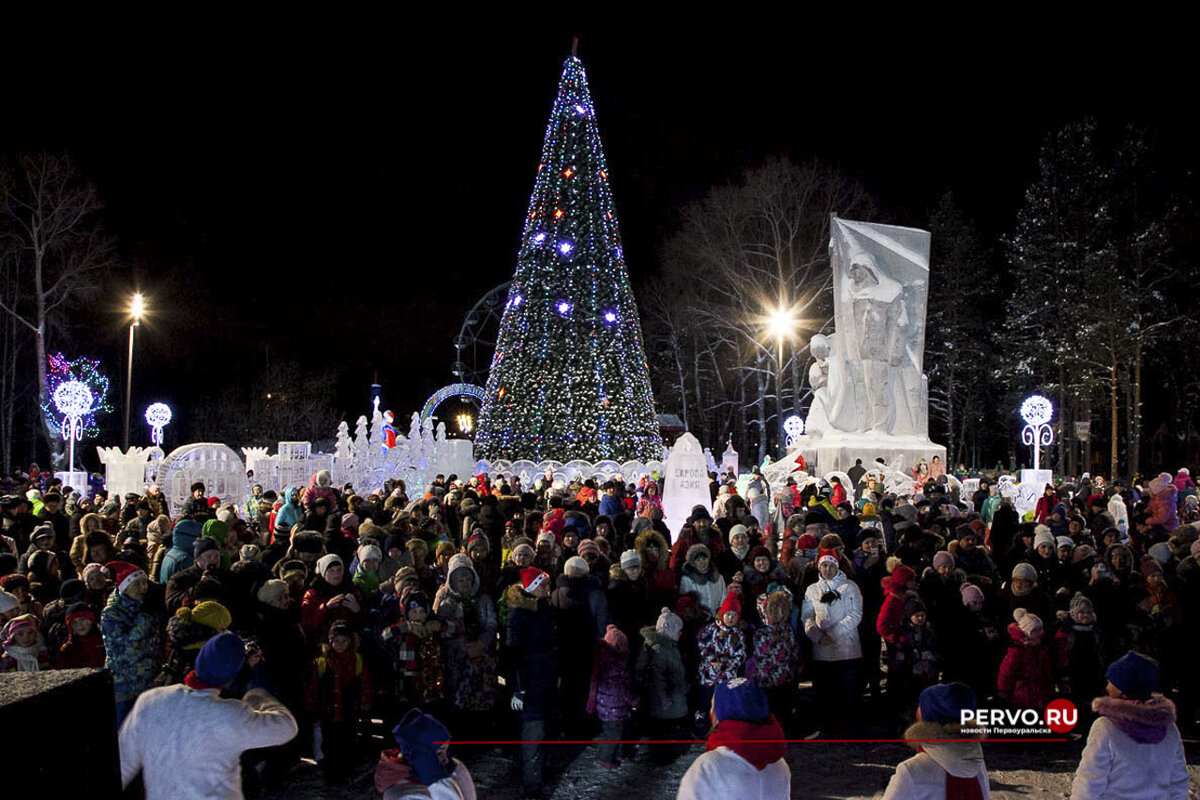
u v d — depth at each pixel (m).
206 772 3.86
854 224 25.41
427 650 7.64
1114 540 10.49
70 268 39.06
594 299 33.25
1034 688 7.88
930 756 3.95
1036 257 49.22
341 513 11.27
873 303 24.62
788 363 46.28
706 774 3.71
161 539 10.84
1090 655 8.18
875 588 9.12
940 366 53.81
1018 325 49.28
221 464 19.03
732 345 47.03
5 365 45.62
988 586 8.39
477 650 7.71
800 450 25.28
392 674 7.95
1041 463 55.22
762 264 45.25
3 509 12.05
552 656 7.24
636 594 8.35
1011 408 51.72
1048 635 8.18
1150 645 8.75
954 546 9.73
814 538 9.69
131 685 6.69
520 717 7.65
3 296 39.84
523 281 33.81
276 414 55.53
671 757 7.89
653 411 34.34
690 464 17.53
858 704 8.49
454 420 62.62
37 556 9.00
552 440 32.84
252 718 3.99
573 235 33.50
